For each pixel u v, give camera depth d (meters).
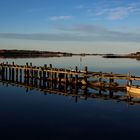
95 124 20.50
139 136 18.09
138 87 31.69
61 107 25.64
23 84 41.56
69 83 40.62
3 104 26.91
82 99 29.39
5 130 19.00
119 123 20.86
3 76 52.69
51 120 21.39
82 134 18.38
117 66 80.69
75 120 21.50
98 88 37.00
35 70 47.09
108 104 26.94
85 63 97.69
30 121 21.06
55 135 18.03
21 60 103.75
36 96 31.14
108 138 17.72
